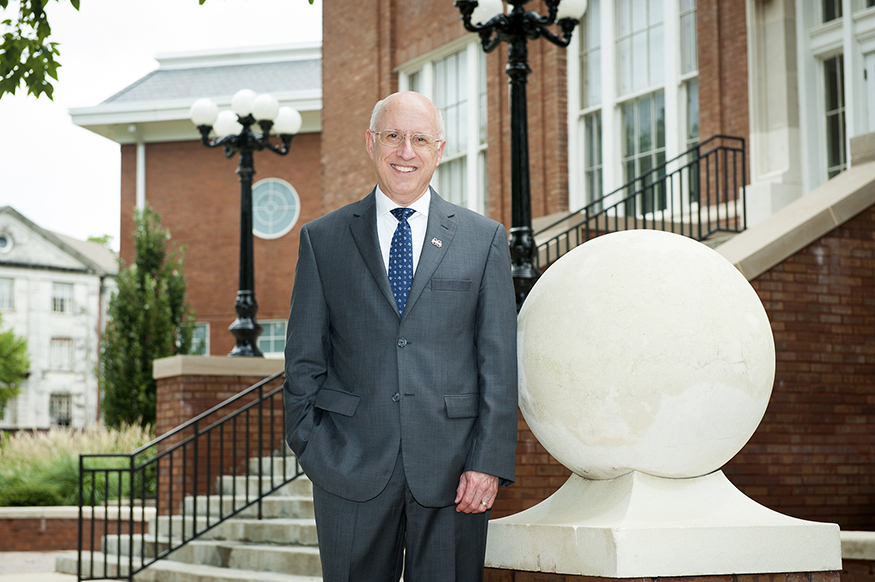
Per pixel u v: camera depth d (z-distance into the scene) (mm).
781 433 6137
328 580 2564
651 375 2377
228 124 10352
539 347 2553
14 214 38438
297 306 2730
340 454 2553
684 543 2318
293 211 24453
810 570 2443
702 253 2553
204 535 7711
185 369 9344
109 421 16359
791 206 6750
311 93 23828
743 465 6031
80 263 39594
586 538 2359
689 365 2371
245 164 10180
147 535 8070
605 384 2414
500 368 2576
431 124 2695
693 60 10422
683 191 10336
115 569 7875
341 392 2629
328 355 2770
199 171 25125
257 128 24672
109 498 11828
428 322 2578
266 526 7129
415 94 2740
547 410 2545
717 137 8992
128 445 13039
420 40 13547
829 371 6297
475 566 2605
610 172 11180
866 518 6336
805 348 6238
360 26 14500
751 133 9586
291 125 10250
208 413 7496
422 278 2604
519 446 5840
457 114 13195
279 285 24297
